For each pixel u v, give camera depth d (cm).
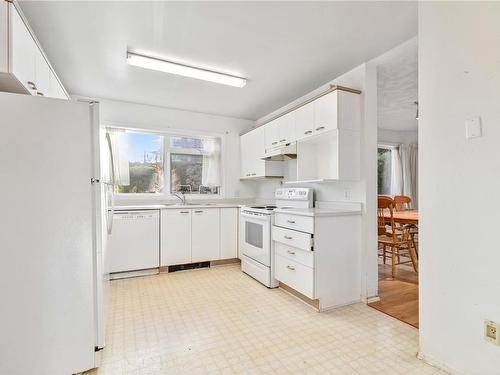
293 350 170
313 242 225
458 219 143
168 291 274
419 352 162
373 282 249
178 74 270
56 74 245
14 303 131
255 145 381
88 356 145
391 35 207
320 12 180
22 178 132
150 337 186
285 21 190
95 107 151
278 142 324
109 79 286
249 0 168
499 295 127
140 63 245
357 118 249
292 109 297
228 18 186
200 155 421
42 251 135
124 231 317
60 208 138
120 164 357
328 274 231
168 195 394
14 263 131
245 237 338
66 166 140
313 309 231
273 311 227
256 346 175
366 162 246
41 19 185
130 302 246
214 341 181
